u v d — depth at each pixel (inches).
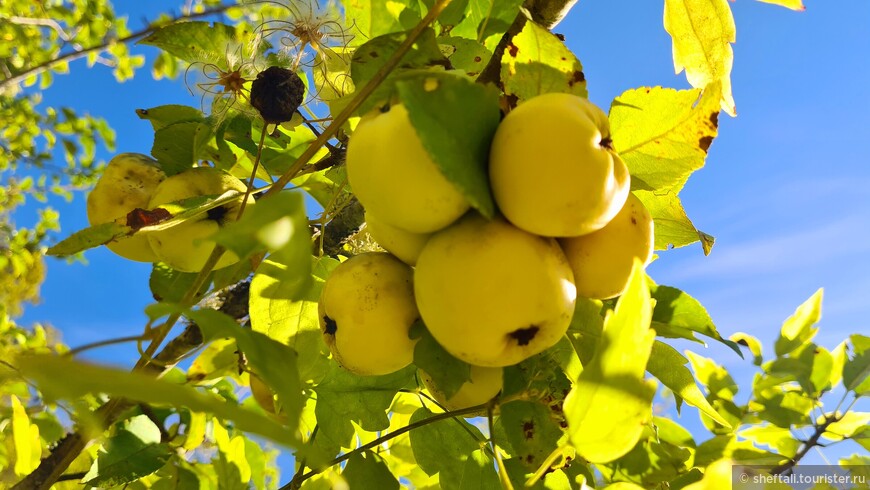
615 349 9.2
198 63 14.9
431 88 9.1
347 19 15.7
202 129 15.5
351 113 11.5
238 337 8.9
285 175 11.7
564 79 11.4
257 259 14.9
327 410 14.7
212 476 18.2
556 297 9.5
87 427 6.9
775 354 22.9
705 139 12.0
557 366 12.1
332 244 16.6
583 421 9.4
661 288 13.8
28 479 14.1
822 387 22.4
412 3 15.5
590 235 10.3
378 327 11.1
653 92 12.0
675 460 15.8
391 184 9.3
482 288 9.3
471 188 8.9
